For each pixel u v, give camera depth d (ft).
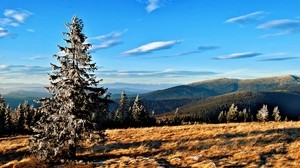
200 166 78.33
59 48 94.73
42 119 96.32
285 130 112.57
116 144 119.14
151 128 156.87
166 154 99.04
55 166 88.89
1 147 128.26
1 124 280.51
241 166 76.38
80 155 105.50
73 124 94.48
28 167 89.25
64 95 94.43
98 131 99.14
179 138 119.65
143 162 85.81
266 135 106.83
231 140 105.40
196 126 151.64
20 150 120.67
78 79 94.43
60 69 95.40
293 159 78.33
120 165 83.05
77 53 94.94
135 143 118.21
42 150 94.43
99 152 110.42
